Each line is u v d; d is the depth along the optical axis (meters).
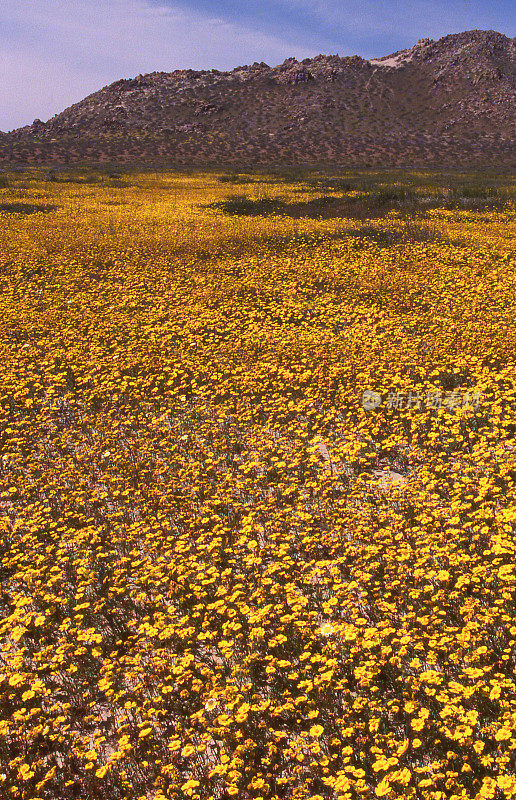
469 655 4.75
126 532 6.93
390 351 11.59
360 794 3.85
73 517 7.35
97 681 5.14
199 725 4.55
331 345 12.49
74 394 10.91
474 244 21.48
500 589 5.43
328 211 31.05
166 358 12.04
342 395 9.88
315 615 5.43
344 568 6.21
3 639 5.67
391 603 5.54
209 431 9.30
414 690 4.45
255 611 5.47
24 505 7.79
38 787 4.03
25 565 6.60
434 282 17.16
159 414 10.16
